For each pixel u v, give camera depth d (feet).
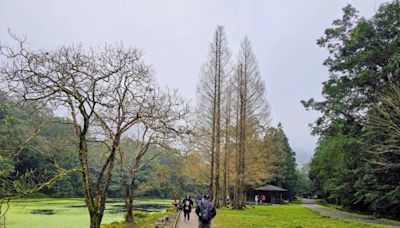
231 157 133.08
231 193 164.04
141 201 193.98
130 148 81.51
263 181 180.04
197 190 206.80
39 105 36.55
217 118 112.68
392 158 81.15
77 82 35.42
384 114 69.87
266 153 160.35
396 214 90.99
